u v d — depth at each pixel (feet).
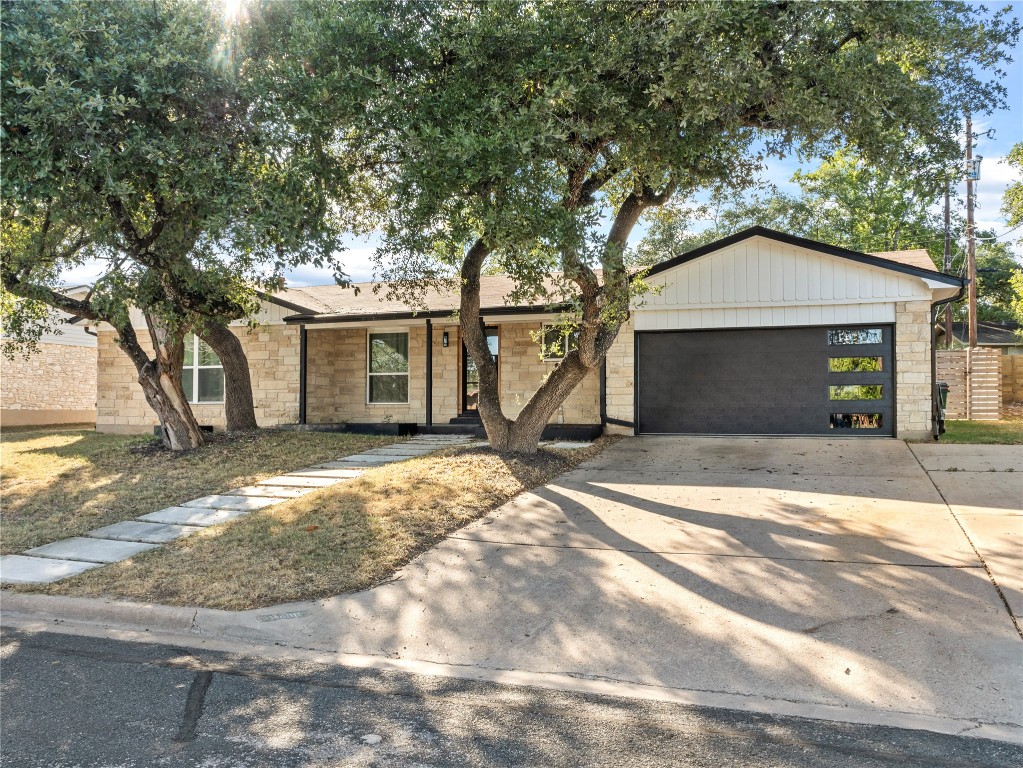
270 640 16.37
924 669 13.42
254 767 10.73
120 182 23.73
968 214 76.18
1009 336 100.99
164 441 41.60
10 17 22.57
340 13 25.96
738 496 27.96
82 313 38.45
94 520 27.37
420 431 50.34
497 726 11.96
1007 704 12.12
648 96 27.48
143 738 11.70
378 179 31.48
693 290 44.47
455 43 26.17
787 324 43.01
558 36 26.58
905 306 41.01
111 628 17.57
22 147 21.99
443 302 51.93
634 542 22.20
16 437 55.06
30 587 19.80
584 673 14.08
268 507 28.02
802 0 24.11
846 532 22.45
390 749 11.23
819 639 14.89
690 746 11.14
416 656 15.20
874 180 88.79
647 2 26.40
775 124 30.12
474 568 20.22
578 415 49.85
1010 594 16.72
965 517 23.57
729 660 14.23
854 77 26.58
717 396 44.37
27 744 11.55
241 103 26.11
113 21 24.27
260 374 54.34
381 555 21.25
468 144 23.63
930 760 10.56
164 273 32.91
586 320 32.24
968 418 59.00
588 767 10.57
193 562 21.24
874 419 41.93
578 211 27.35
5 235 34.50
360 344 56.44
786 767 10.44
